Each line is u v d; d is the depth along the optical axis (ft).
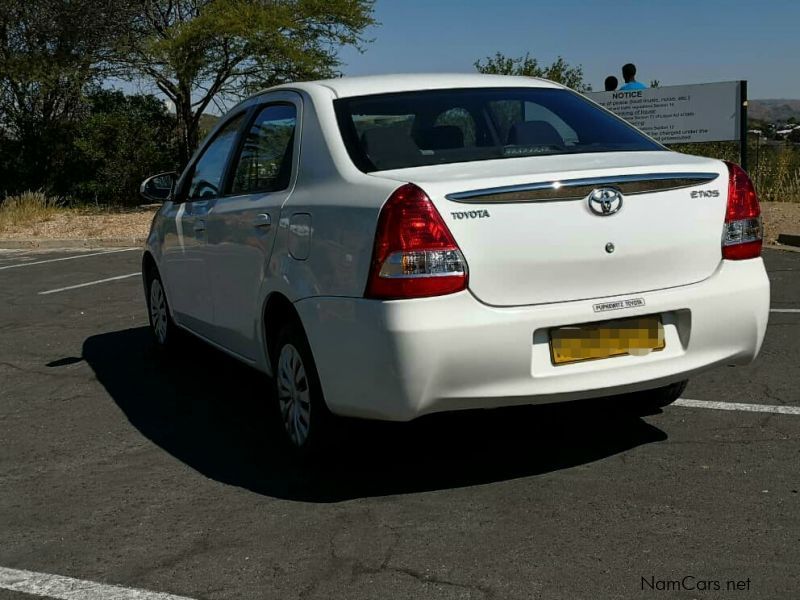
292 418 14.87
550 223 12.32
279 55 67.87
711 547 11.26
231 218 16.55
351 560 11.37
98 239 51.11
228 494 13.80
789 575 10.48
